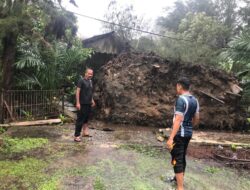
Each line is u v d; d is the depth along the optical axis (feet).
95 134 26.86
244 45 27.14
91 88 23.88
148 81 35.09
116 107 33.22
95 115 34.45
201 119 33.86
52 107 32.53
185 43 47.11
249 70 31.22
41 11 31.07
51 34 37.35
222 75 36.83
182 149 14.53
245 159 22.12
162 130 29.12
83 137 25.32
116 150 21.97
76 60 37.32
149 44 58.90
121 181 16.07
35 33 31.12
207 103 34.94
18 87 31.32
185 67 36.35
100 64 40.78
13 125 27.53
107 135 26.89
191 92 35.09
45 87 33.17
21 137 23.99
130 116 32.89
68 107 35.50
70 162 18.58
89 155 20.27
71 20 37.78
